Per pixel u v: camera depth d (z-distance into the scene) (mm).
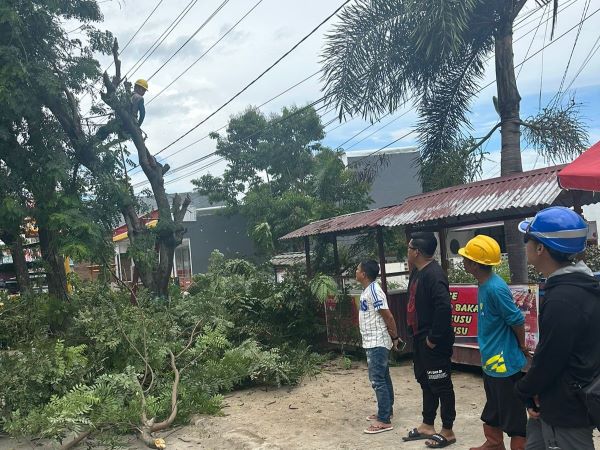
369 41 9141
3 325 8055
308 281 9625
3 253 11617
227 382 6953
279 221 22812
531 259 2711
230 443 5328
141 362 6914
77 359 6586
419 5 8023
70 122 9359
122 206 9641
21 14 8945
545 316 2498
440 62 9273
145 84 10078
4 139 8570
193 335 7527
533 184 6355
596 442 4633
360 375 7828
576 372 2465
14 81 8430
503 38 9117
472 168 10016
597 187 4461
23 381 6039
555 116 9445
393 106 9555
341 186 20125
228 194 27031
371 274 5383
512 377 3762
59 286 9961
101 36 9852
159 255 9977
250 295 9414
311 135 25766
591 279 2543
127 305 7793
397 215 7762
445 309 4531
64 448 5430
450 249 16531
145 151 9867
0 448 5613
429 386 4828
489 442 4008
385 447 4844
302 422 5809
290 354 8156
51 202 8547
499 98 9266
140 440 5645
